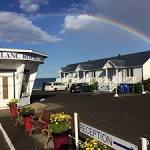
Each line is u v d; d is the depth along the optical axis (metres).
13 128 16.83
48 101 34.44
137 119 17.97
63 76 77.31
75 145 9.80
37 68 31.83
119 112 21.78
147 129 14.61
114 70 57.22
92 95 42.91
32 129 14.85
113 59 61.50
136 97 35.19
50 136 11.72
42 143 12.59
